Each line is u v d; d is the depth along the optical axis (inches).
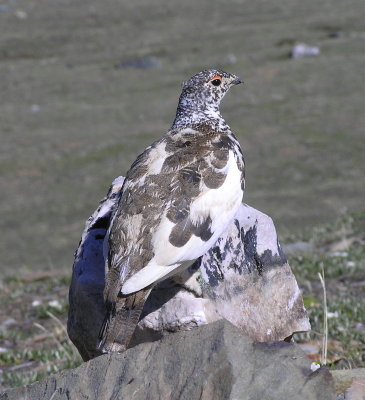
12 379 407.8
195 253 256.5
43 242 1159.0
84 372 248.5
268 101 1862.7
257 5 3056.1
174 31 2775.6
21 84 2226.9
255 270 319.9
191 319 295.1
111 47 2615.7
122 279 244.1
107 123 1820.9
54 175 1471.5
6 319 548.4
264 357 224.1
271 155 1478.8
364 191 1254.3
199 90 305.1
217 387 220.4
